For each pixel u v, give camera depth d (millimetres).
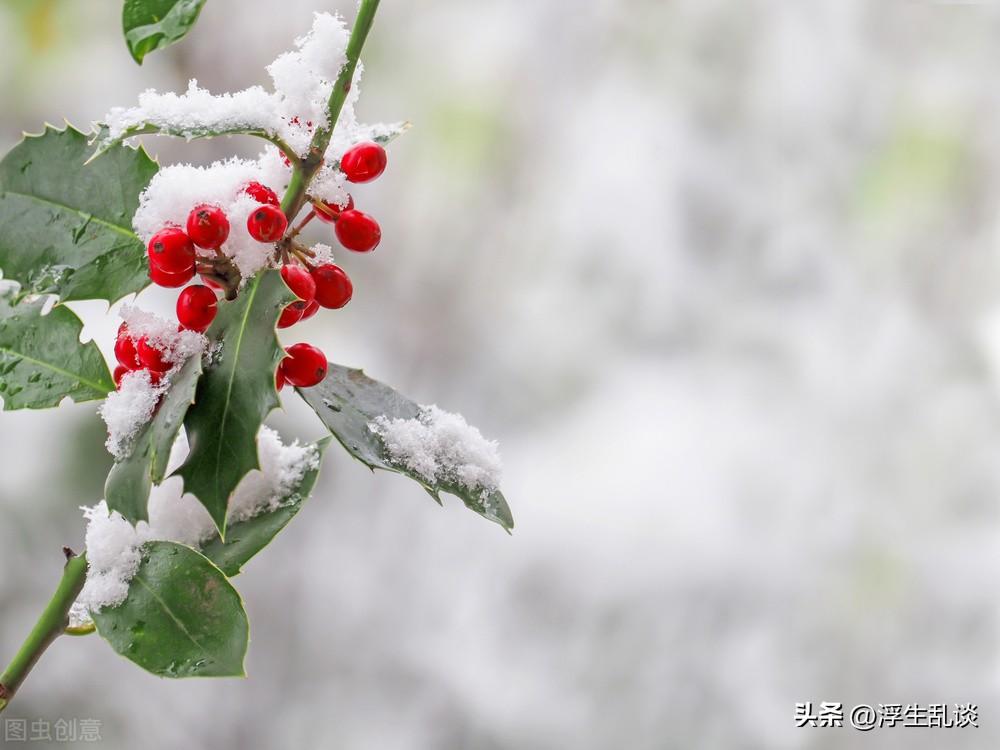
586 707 1885
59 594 792
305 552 1930
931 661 1930
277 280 778
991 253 2145
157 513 807
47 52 1744
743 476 2043
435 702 1856
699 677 1909
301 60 784
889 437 2066
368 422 800
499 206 2178
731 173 2203
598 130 2193
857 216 2199
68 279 792
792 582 1972
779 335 2156
